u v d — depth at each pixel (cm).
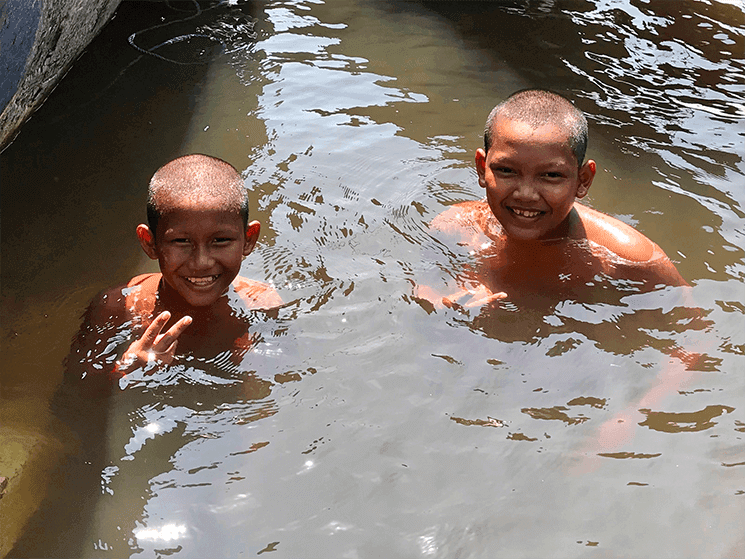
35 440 156
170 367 167
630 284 181
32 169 211
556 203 179
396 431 158
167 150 217
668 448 155
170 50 255
